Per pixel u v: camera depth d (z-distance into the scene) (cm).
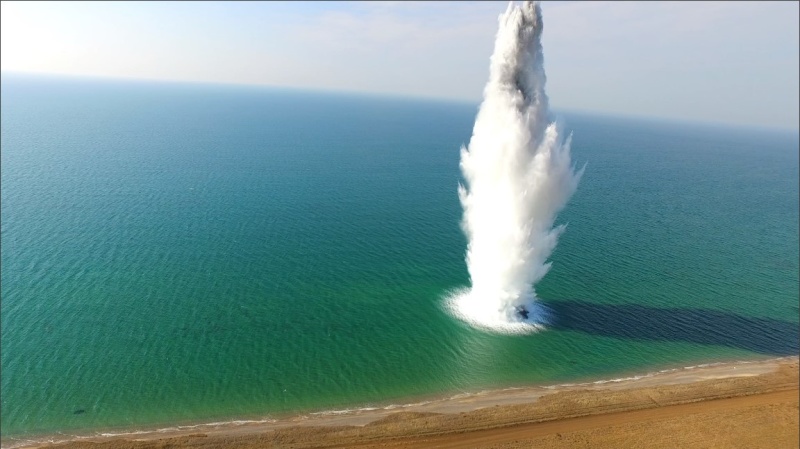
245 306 5959
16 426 4000
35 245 7394
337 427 3981
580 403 4247
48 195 10075
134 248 7494
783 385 4625
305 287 6500
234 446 3738
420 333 5500
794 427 3853
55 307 5691
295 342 5269
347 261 7406
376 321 5725
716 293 6988
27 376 4541
